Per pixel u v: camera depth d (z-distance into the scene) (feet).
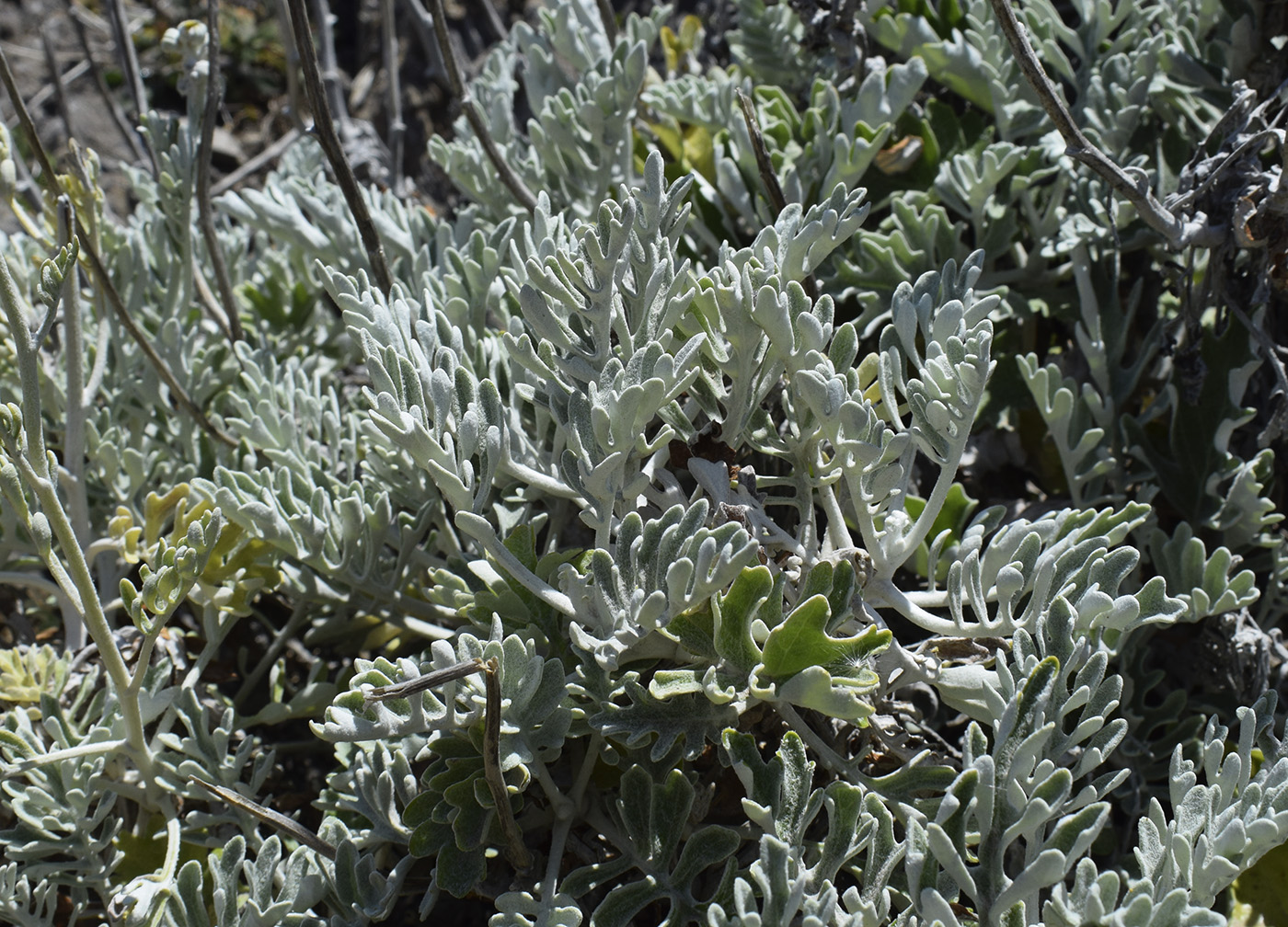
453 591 3.13
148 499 3.35
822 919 2.86
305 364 3.77
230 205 3.58
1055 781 2.87
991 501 3.60
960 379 3.02
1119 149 3.51
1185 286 3.38
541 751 3.05
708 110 3.72
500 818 2.99
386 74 4.42
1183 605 3.02
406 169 5.35
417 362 3.09
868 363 3.14
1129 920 2.82
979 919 2.87
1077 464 3.37
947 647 3.13
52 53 4.15
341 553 3.30
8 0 6.16
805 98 3.89
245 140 5.80
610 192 3.67
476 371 3.27
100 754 3.21
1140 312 3.64
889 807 3.08
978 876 2.88
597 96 3.52
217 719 3.39
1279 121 3.43
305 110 5.70
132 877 3.26
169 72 6.06
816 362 3.02
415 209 3.76
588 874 3.02
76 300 3.37
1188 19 3.62
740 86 3.79
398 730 2.94
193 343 3.67
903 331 3.11
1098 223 3.45
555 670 3.01
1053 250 3.49
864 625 3.12
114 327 3.58
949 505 3.27
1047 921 2.86
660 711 3.01
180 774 3.20
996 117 3.57
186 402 3.49
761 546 3.09
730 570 2.89
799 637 2.94
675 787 3.04
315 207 3.61
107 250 3.62
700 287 3.10
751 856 3.16
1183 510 3.39
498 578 3.08
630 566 2.99
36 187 4.46
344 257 3.63
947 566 3.27
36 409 3.01
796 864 2.89
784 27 3.87
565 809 3.12
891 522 3.10
